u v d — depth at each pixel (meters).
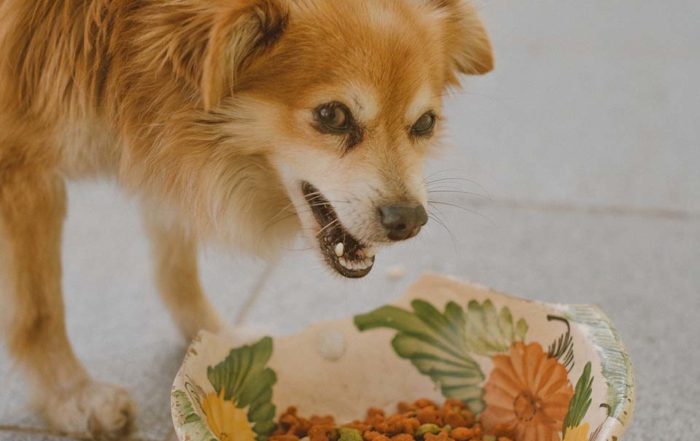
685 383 0.77
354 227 0.66
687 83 1.43
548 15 1.82
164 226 0.76
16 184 0.69
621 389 0.60
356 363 0.71
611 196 1.05
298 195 0.68
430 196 1.00
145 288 0.89
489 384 0.69
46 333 0.72
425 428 0.66
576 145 1.20
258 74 0.65
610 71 1.49
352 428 0.67
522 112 1.31
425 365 0.71
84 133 0.69
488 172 1.11
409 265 0.93
